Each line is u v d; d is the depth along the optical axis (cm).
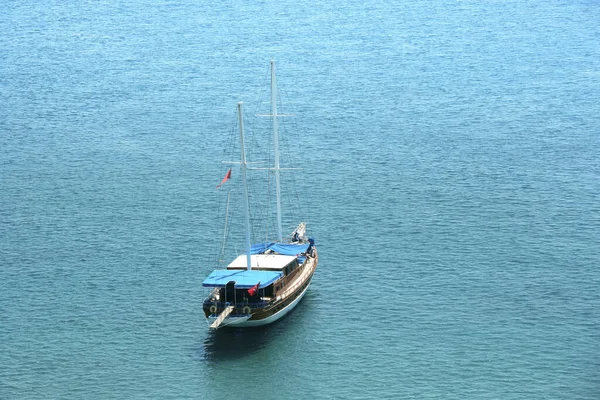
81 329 16938
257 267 16950
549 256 19475
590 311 17062
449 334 16400
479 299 17650
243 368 15550
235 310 16200
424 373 15238
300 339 16350
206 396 14875
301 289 17475
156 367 15675
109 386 15188
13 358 16012
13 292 18438
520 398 14500
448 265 19188
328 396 14738
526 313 17062
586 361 15438
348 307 17475
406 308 17375
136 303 17900
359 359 15712
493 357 15638
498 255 19600
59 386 15200
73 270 19438
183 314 17412
